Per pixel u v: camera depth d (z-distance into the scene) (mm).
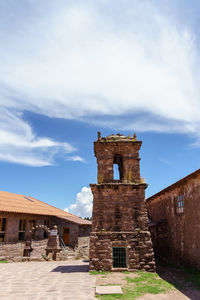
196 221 13406
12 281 10508
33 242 22750
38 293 8516
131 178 14789
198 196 13289
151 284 10016
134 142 15445
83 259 20875
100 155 15367
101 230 13391
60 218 26203
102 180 14773
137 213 13750
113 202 13953
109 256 12867
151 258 12789
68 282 10258
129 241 13094
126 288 9289
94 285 9734
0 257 18438
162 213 19188
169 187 17188
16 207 22500
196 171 13008
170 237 17125
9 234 20703
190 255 13898
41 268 14320
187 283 10211
